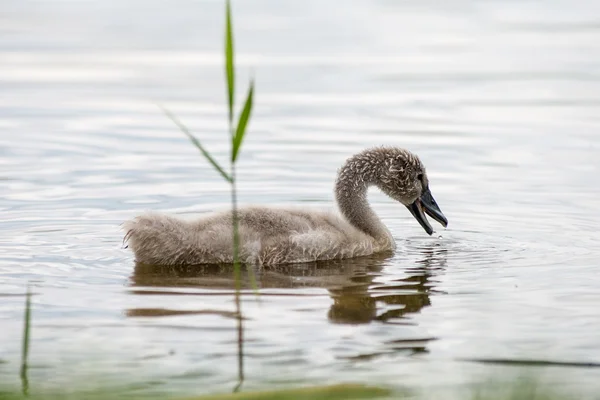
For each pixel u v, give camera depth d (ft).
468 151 66.64
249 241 43.65
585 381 30.09
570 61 96.48
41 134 70.85
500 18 120.37
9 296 38.55
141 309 37.09
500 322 35.94
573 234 49.03
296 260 44.45
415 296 39.04
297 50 102.12
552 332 34.91
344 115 76.89
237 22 116.98
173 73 92.27
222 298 38.55
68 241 46.93
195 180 59.77
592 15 121.39
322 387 29.19
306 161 64.13
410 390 29.35
